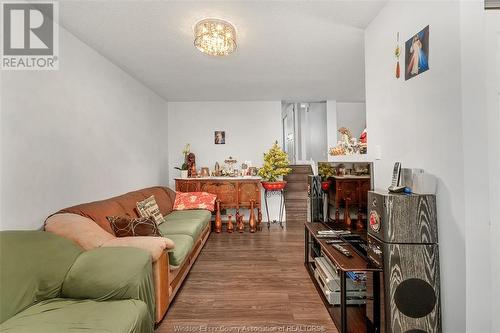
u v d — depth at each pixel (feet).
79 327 3.75
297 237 13.17
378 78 6.65
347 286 6.64
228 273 8.75
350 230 7.36
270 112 16.79
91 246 5.45
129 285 4.61
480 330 4.04
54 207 6.70
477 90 4.05
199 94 14.94
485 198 4.05
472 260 4.02
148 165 13.37
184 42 8.25
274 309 6.60
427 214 4.56
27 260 4.44
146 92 13.24
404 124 5.49
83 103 8.00
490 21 4.14
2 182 5.30
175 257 6.75
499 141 4.13
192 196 13.47
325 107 17.43
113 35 7.70
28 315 4.01
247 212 16.35
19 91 5.73
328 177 8.75
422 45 4.89
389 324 4.62
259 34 7.79
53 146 6.71
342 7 6.42
